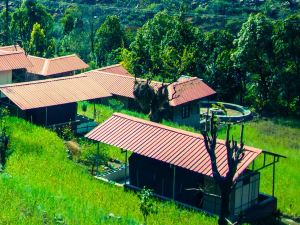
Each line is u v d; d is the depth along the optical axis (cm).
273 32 7975
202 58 8488
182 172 4291
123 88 7131
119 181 4778
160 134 4494
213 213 4119
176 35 8494
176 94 6800
